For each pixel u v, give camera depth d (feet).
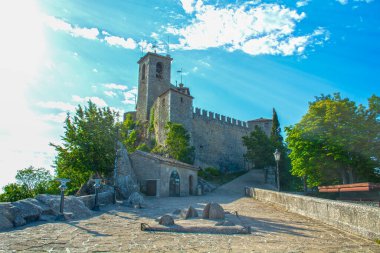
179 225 31.37
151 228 29.81
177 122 187.32
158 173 103.50
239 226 30.30
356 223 28.63
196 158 199.52
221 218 38.86
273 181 183.32
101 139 89.40
